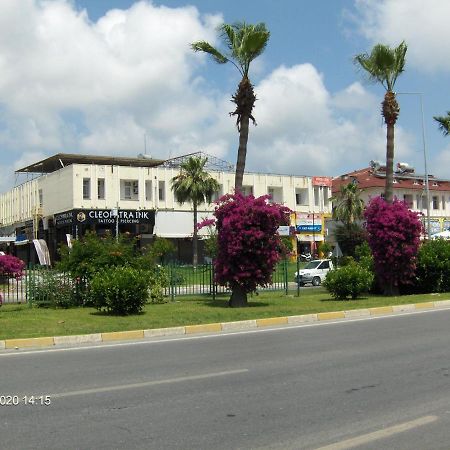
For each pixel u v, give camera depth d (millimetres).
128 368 9195
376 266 23188
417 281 23781
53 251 58719
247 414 6438
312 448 5316
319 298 22344
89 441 5547
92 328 13523
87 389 7695
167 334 13461
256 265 18719
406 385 7770
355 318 16531
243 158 23859
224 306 19219
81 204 53562
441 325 14219
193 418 6293
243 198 19000
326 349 10859
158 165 62969
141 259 20500
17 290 20766
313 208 67062
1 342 11562
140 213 55719
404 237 22562
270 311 17078
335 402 6922
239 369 8984
